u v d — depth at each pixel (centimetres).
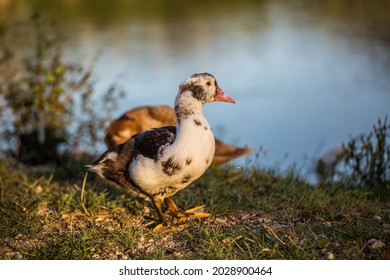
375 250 626
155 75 2198
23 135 1216
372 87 2056
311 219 734
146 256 654
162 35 3103
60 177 1004
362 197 846
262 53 2678
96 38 2878
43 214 802
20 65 1379
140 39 2931
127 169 732
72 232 727
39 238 725
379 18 3528
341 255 619
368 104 1856
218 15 4016
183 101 690
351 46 2772
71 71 1241
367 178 920
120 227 745
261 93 2023
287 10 4188
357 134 1538
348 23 3419
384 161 920
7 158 1166
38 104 1179
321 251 633
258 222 732
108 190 902
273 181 941
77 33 3041
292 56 2611
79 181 972
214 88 703
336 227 692
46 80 1180
